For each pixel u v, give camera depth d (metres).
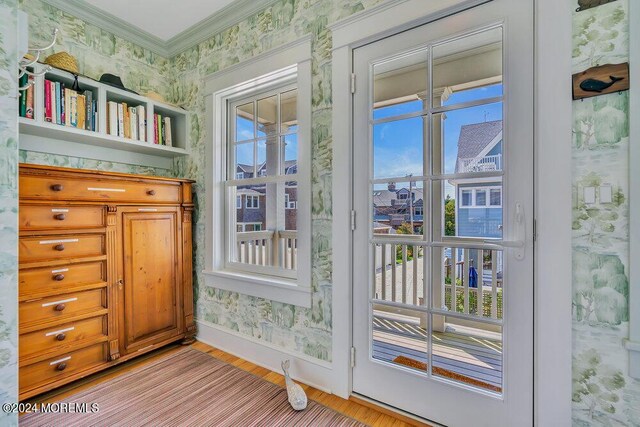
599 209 1.11
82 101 1.94
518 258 1.27
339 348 1.71
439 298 1.48
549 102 1.18
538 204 1.21
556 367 1.18
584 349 1.14
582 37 1.13
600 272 1.11
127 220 2.01
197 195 2.48
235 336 2.19
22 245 1.57
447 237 1.46
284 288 1.93
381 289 1.68
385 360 1.62
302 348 1.88
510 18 1.27
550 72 1.18
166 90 2.67
